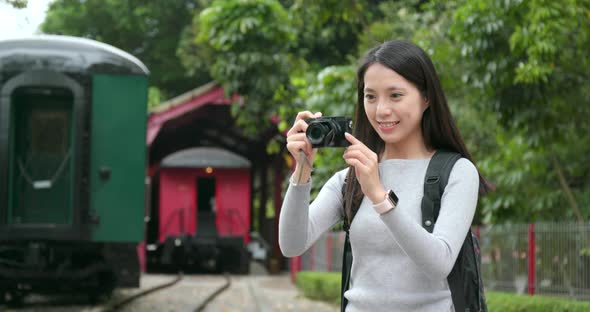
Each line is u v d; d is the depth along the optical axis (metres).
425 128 2.47
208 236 24.62
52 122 11.40
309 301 14.38
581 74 8.79
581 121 9.05
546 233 9.20
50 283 11.18
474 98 9.74
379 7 18.02
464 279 2.33
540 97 8.37
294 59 13.02
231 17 11.98
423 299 2.30
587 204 9.63
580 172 9.62
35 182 11.29
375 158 2.17
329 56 23.12
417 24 14.69
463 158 2.41
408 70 2.33
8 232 10.59
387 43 2.40
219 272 25.73
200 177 25.50
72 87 10.84
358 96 2.59
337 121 2.30
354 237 2.40
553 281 9.05
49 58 10.83
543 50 7.50
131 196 11.03
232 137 27.28
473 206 2.34
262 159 28.06
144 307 12.08
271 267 24.70
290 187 2.40
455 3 10.12
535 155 9.45
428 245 2.13
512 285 9.86
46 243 11.02
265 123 12.80
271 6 12.08
